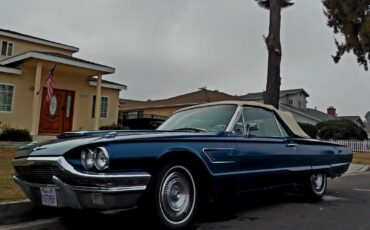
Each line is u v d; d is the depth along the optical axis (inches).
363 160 643.5
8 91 585.3
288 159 211.8
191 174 164.1
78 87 667.4
